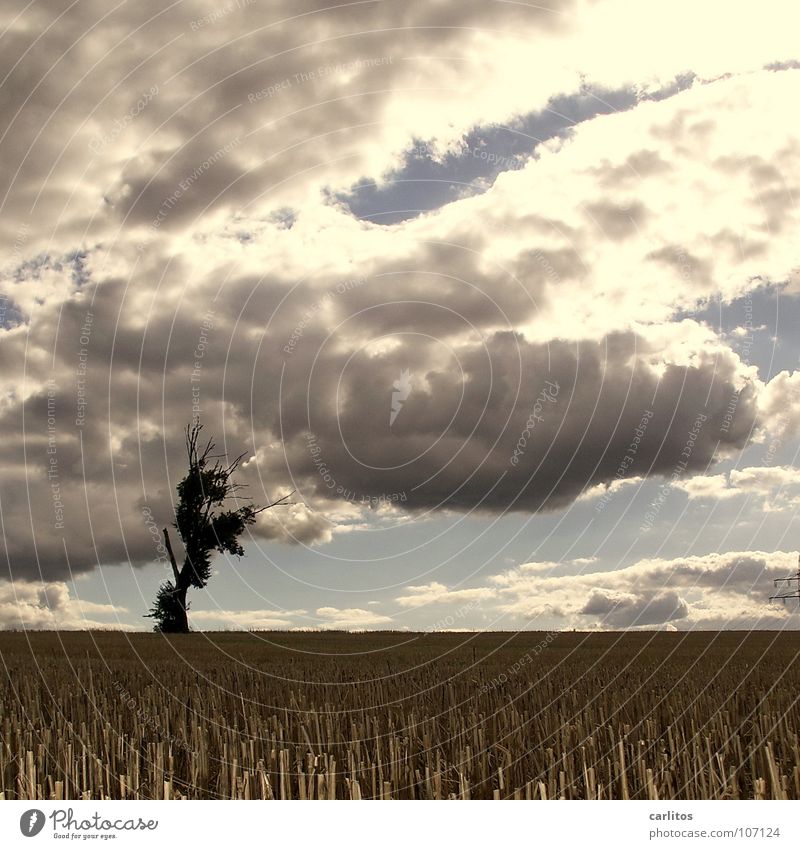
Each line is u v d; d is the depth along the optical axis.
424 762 7.60
